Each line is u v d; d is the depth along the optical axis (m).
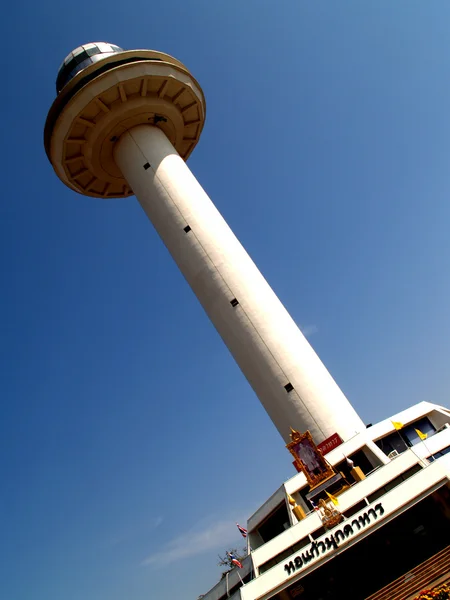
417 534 24.89
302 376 32.59
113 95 38.72
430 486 25.14
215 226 37.97
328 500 27.98
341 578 25.08
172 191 38.78
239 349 34.72
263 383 33.47
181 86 41.38
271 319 34.59
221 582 32.66
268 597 25.20
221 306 35.69
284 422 32.38
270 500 33.84
